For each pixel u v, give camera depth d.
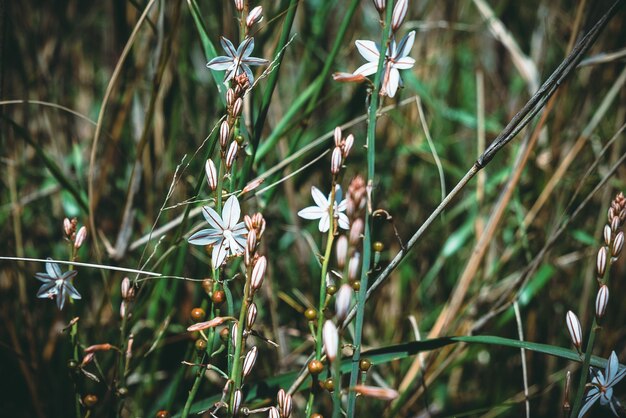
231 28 0.59
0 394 0.60
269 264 0.59
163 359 0.62
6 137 0.63
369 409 0.62
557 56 0.71
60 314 0.61
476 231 0.66
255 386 0.50
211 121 0.63
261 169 0.56
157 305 0.60
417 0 0.76
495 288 0.65
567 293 0.70
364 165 0.70
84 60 0.75
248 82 0.43
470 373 0.70
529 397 0.55
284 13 0.52
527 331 0.67
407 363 0.61
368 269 0.43
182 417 0.46
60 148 0.68
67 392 0.57
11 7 0.63
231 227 0.43
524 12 0.81
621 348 0.68
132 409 0.60
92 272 0.63
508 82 0.85
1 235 0.65
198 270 0.60
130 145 0.66
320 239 0.67
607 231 0.43
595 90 0.68
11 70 0.65
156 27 0.56
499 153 0.78
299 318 0.65
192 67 0.63
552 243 0.55
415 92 0.73
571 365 0.66
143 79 0.65
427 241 0.73
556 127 0.66
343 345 0.44
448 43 0.76
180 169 0.62
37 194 0.64
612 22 0.66
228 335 0.45
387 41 0.42
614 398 0.44
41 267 0.66
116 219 0.65
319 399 0.62
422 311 0.71
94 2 0.75
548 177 0.66
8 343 0.61
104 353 0.60
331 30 0.72
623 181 0.67
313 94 0.54
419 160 0.73
